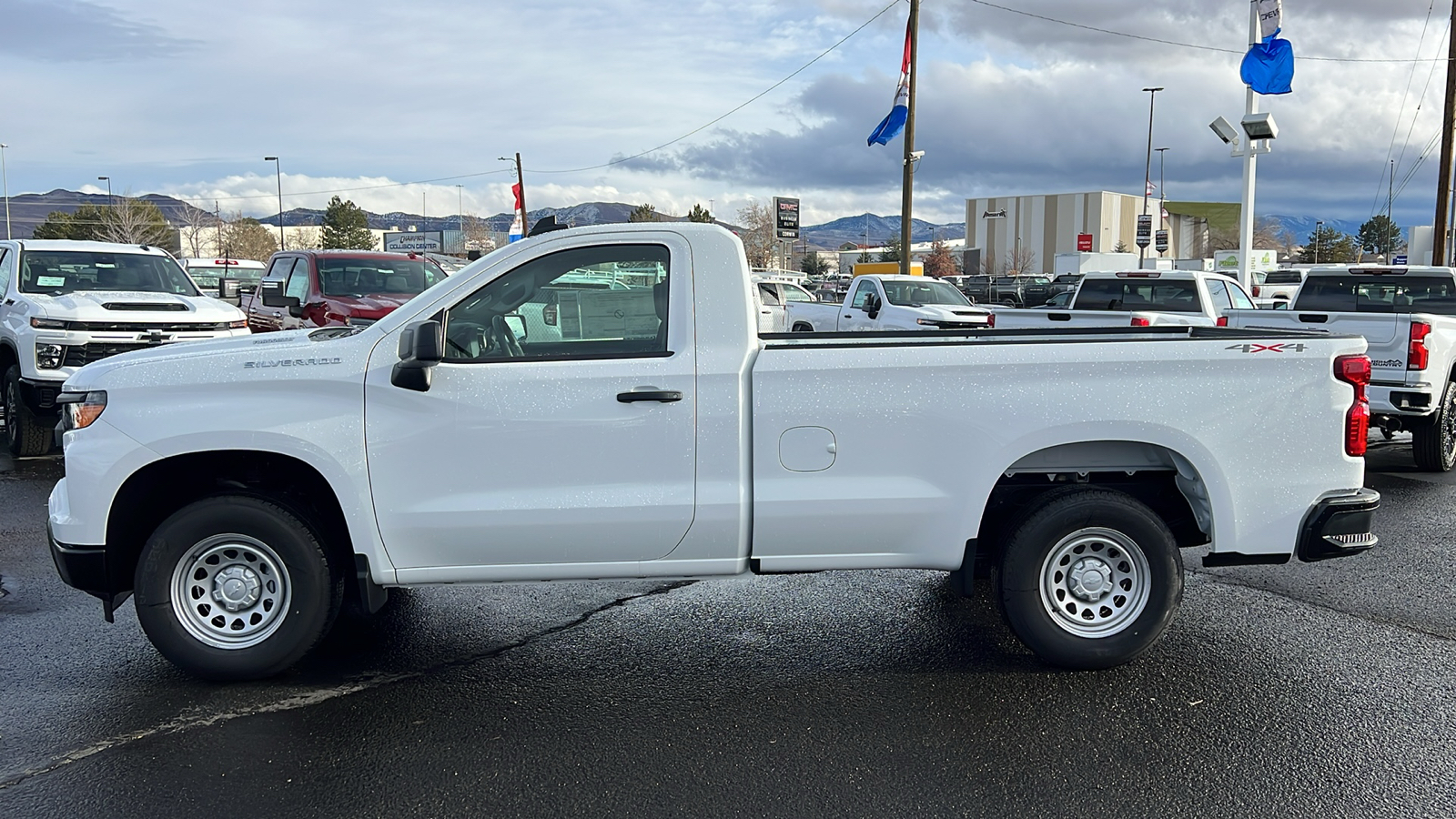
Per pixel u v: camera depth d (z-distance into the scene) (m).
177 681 4.61
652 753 3.92
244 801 3.54
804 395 4.43
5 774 3.71
